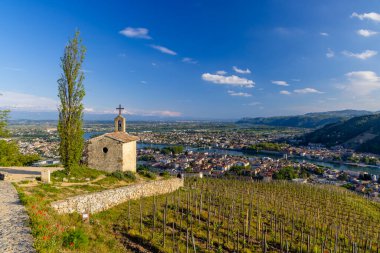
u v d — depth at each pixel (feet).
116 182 127.03
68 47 115.03
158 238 86.33
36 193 83.51
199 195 162.91
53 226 56.39
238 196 185.16
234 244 96.84
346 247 128.06
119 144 139.95
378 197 321.11
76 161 119.34
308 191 244.63
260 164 507.71
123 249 71.05
